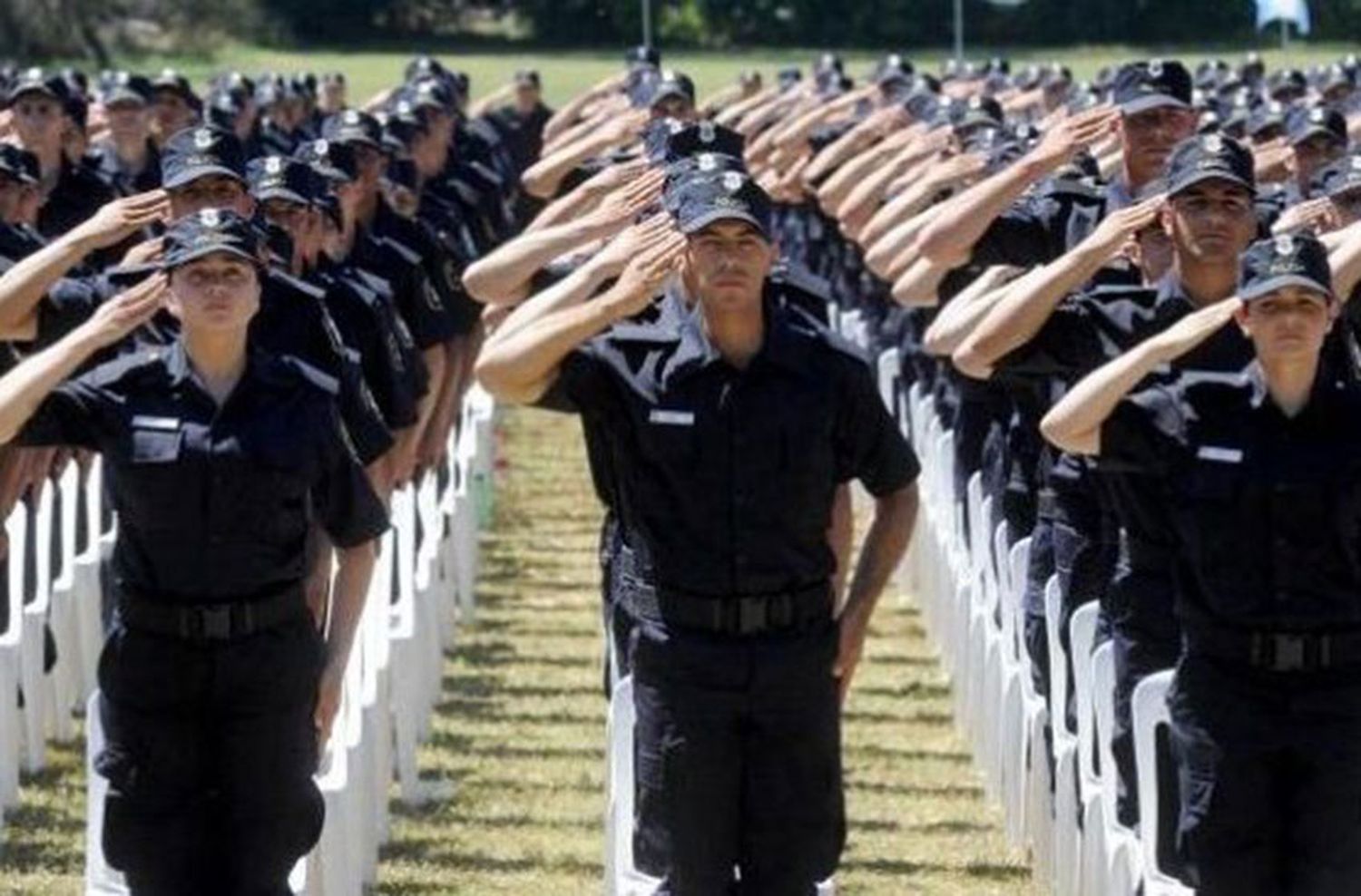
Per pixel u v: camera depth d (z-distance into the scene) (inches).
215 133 549.6
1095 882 546.6
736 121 1120.2
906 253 663.8
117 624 465.4
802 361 461.7
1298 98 979.3
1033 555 620.7
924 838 684.1
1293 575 446.3
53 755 740.0
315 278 637.3
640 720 469.4
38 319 559.5
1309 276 442.3
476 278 561.9
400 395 647.1
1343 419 448.8
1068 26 2876.5
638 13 3122.5
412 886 636.7
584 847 672.4
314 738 474.3
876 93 1091.9
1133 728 502.3
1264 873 454.3
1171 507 454.6
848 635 478.0
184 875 469.4
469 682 854.5
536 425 1422.2
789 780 466.6
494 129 1430.9
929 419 917.2
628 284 457.1
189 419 457.7
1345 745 447.8
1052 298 509.0
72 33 2832.2
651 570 465.7
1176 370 459.8
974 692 753.6
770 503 460.1
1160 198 513.0
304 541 466.3
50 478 717.3
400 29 3174.2
